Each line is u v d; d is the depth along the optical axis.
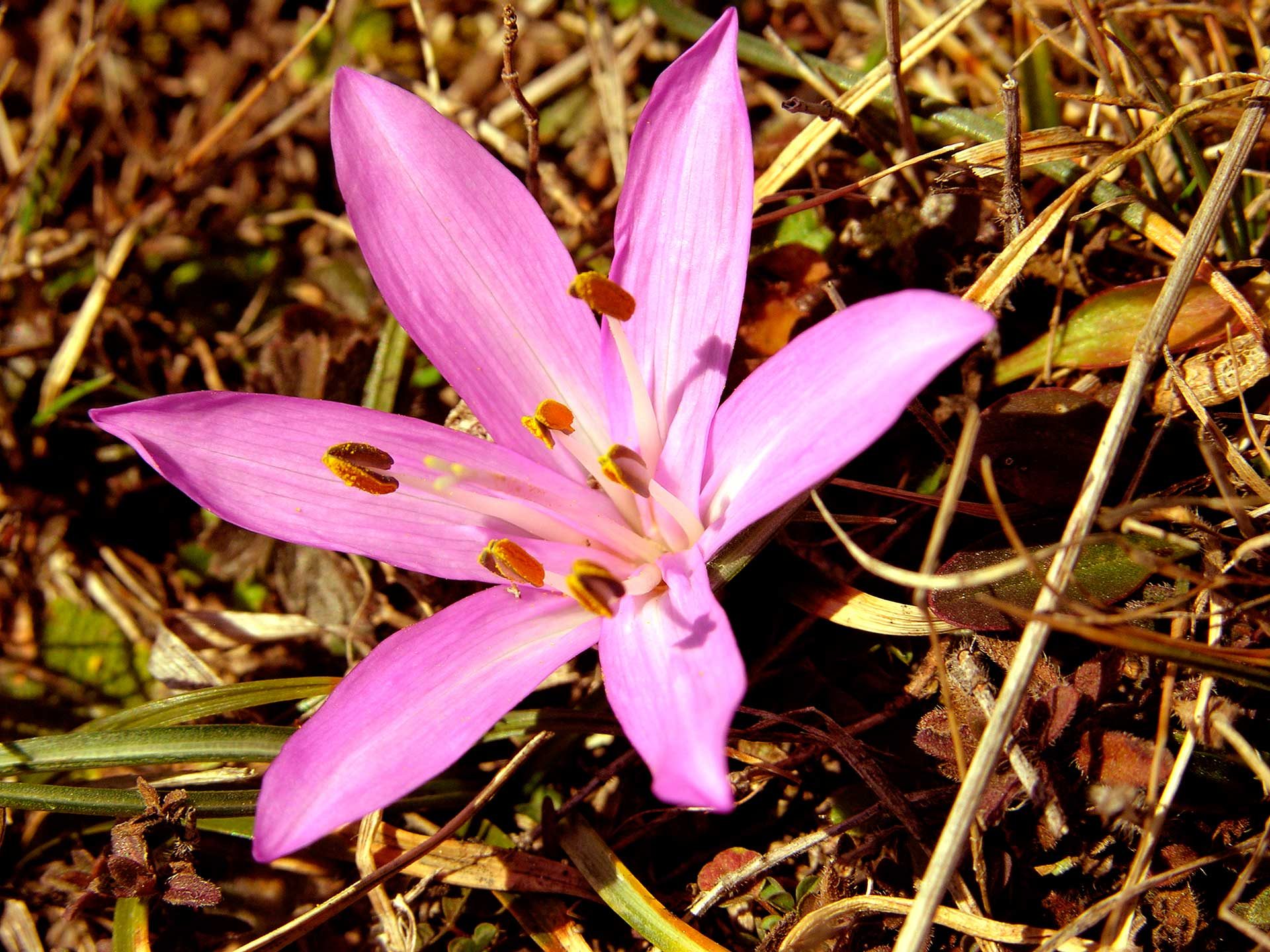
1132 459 0.09
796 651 0.09
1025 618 0.07
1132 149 0.09
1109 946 0.07
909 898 0.08
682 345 0.08
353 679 0.08
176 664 0.10
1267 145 0.10
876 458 0.10
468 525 0.09
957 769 0.08
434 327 0.09
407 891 0.09
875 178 0.09
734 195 0.08
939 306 0.06
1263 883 0.08
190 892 0.08
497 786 0.09
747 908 0.09
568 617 0.08
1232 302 0.09
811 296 0.10
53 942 0.09
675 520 0.08
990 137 0.10
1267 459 0.08
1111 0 0.10
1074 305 0.10
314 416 0.08
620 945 0.09
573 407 0.09
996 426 0.09
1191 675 0.08
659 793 0.06
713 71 0.08
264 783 0.07
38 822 0.10
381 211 0.09
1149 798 0.07
